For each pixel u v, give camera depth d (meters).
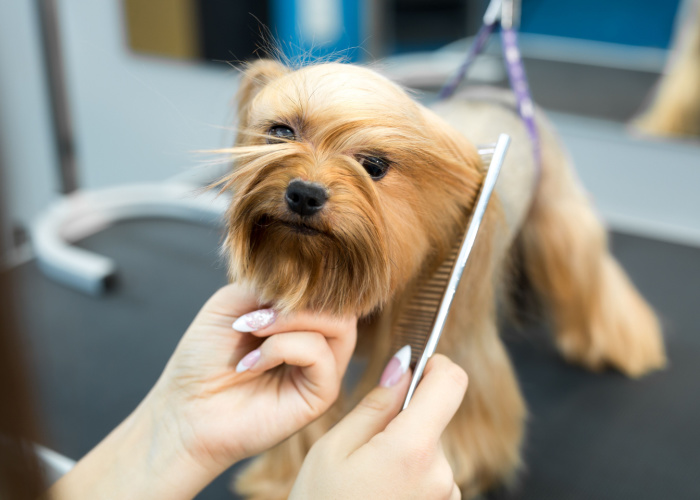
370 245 0.60
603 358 1.35
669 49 2.00
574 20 2.12
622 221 2.11
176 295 1.68
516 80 1.04
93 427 1.21
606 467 1.11
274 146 0.59
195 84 2.59
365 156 0.60
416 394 0.59
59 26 1.94
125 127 2.75
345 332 0.66
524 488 1.06
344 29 2.34
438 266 0.71
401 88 0.65
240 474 1.08
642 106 2.11
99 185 2.84
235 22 2.42
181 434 0.67
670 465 1.11
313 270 0.62
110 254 1.89
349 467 0.55
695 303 1.62
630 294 1.44
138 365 1.40
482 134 0.97
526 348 1.42
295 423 0.66
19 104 2.47
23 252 1.91
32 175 2.47
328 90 0.59
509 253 1.04
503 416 1.01
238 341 0.68
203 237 2.00
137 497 0.65
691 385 1.32
